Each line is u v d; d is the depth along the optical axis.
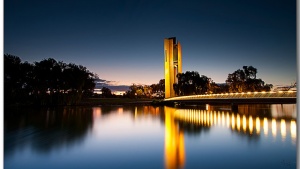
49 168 23.08
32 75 117.19
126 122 56.31
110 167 23.05
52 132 42.19
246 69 123.06
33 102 117.62
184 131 41.97
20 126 49.72
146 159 25.31
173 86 149.12
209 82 155.88
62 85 124.94
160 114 76.38
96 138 36.53
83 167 23.17
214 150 28.42
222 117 63.56
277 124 47.66
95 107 114.94
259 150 27.81
